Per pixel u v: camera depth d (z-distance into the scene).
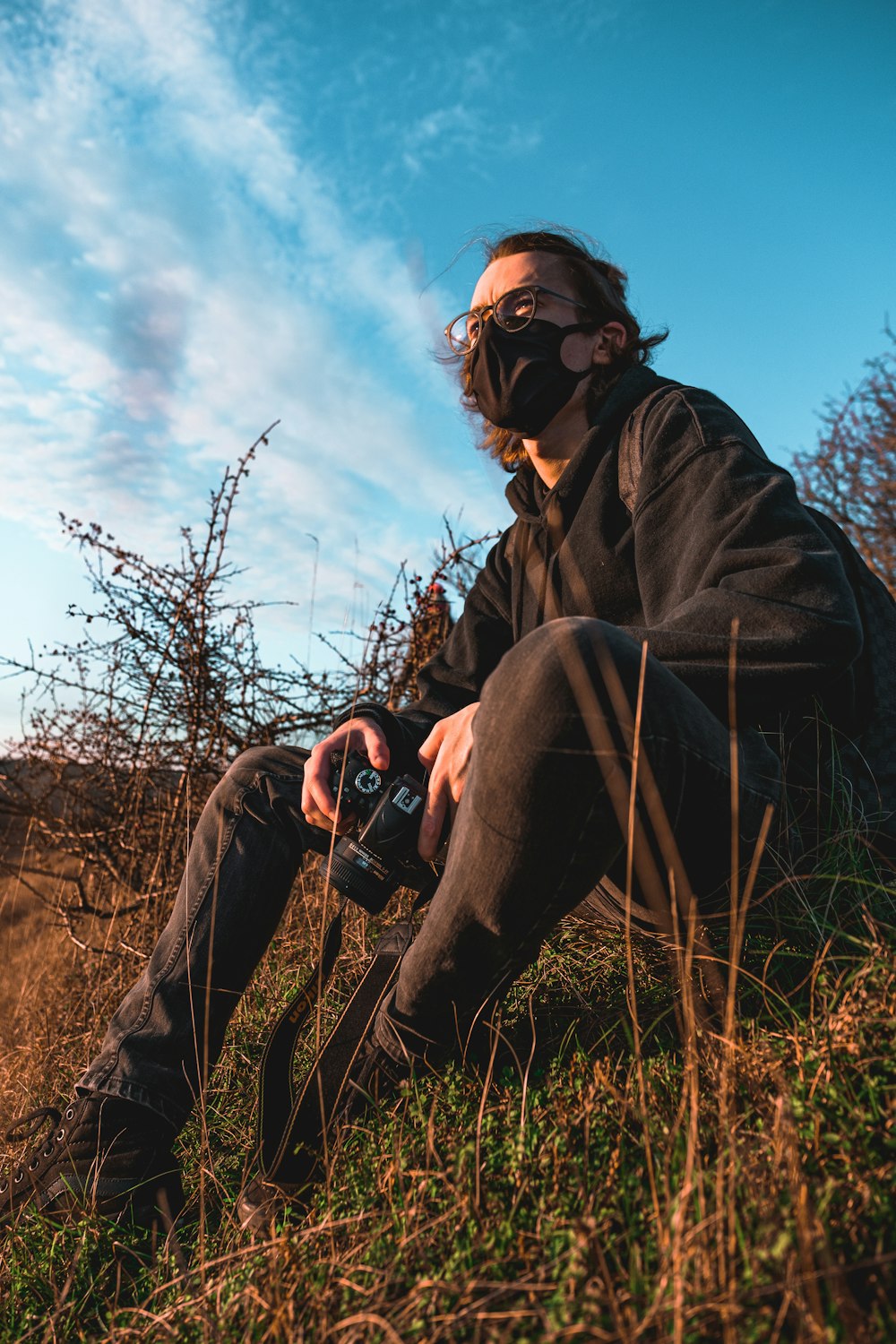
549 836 1.02
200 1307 0.99
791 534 1.30
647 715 1.03
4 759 4.19
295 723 3.92
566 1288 0.79
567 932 1.66
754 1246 0.79
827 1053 1.01
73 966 3.66
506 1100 1.23
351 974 2.02
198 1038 1.46
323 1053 1.34
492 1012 1.29
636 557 1.54
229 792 1.57
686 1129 0.98
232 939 1.50
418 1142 1.20
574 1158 1.01
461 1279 0.88
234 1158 1.54
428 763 1.34
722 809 1.14
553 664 0.99
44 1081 2.59
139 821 3.97
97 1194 1.34
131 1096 1.40
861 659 1.43
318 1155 1.28
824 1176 0.87
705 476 1.44
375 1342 0.82
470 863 1.08
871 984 1.14
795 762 1.39
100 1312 1.21
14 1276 1.27
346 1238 1.06
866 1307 0.73
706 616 1.24
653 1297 0.75
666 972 1.47
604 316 1.85
